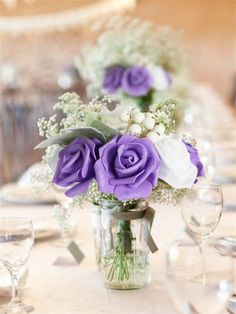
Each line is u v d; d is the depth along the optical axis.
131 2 7.75
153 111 1.04
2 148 3.29
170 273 0.77
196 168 0.94
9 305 0.93
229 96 9.84
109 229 1.00
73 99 1.05
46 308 0.92
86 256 1.19
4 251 0.91
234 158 2.49
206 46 9.75
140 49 2.79
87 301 0.95
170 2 9.62
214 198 1.03
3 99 3.79
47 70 9.34
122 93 2.62
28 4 9.22
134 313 0.90
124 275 0.99
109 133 0.95
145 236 1.00
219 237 1.24
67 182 0.94
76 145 0.94
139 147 0.91
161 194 0.99
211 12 9.67
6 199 1.72
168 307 0.92
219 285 0.74
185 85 3.14
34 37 9.30
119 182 0.90
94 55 2.73
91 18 9.09
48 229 1.36
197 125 2.89
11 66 9.01
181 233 1.34
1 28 9.20
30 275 1.08
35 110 4.64
